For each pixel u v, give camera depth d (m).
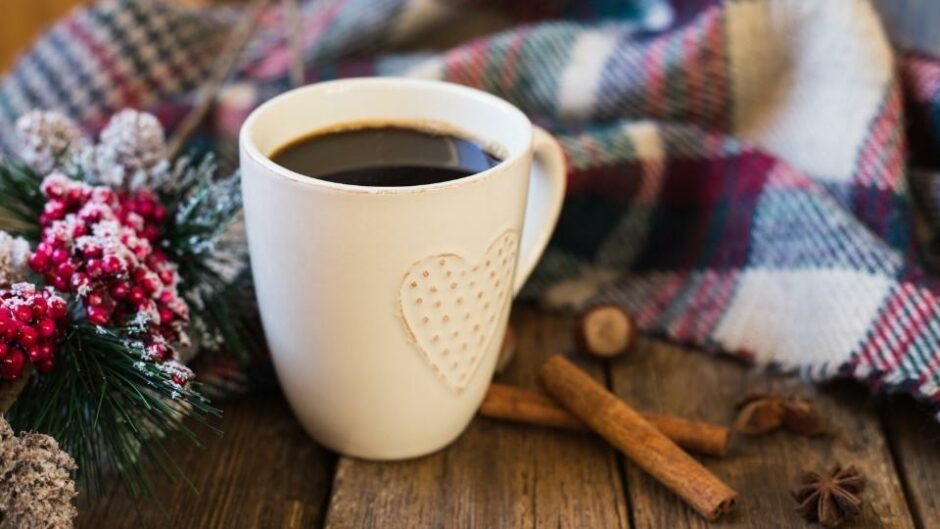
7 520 0.35
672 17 0.58
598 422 0.44
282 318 0.41
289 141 0.43
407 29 0.61
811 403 0.46
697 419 0.46
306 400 0.43
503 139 0.43
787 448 0.45
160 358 0.39
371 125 0.44
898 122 0.52
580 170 0.53
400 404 0.42
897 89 0.53
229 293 0.46
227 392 0.46
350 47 0.60
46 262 0.39
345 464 0.43
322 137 0.44
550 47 0.57
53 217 0.42
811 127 0.54
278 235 0.39
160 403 0.39
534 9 0.63
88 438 0.39
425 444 0.43
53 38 0.61
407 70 0.57
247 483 0.43
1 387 0.37
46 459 0.35
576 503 0.42
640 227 0.54
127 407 0.40
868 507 0.42
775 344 0.49
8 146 0.58
